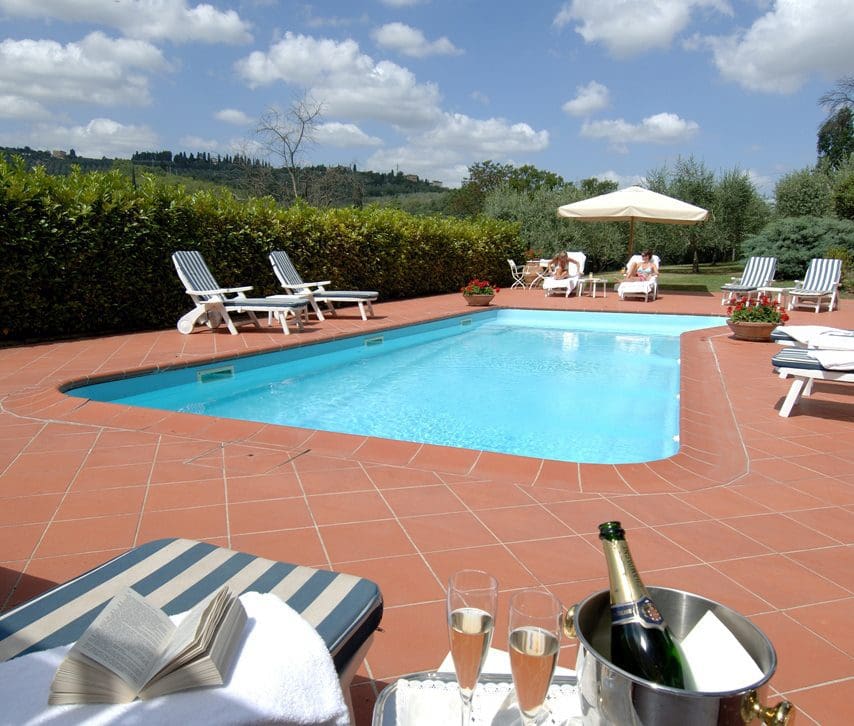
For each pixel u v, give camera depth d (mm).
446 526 3080
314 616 1537
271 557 2766
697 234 21984
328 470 3787
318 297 10500
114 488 3500
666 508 3354
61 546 2842
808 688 1994
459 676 1129
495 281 18594
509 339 10742
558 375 8047
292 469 3795
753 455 4262
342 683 1485
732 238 22297
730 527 3139
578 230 22500
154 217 9219
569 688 1361
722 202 21641
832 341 5238
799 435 4715
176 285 9727
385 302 14086
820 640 2246
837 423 5051
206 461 3916
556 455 5188
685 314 12172
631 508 3342
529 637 1034
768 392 6117
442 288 16328
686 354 8070
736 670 1013
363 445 4191
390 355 9359
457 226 16625
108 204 8547
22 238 7723
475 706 1296
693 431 4777
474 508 3293
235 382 7645
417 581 2578
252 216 10836
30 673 1214
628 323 12492
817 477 3857
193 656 1171
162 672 1150
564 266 15688
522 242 19422
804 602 2486
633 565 1067
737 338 9258
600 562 2758
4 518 3119
